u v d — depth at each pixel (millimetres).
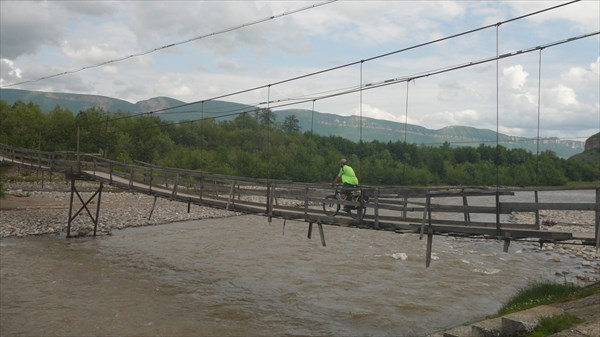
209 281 17281
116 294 15289
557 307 9664
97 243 24203
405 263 20484
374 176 75125
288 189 15531
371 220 13727
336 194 14477
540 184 78188
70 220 25406
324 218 14352
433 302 14852
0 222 27562
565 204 10133
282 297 15375
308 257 21594
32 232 25844
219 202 17844
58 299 14500
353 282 17234
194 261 20578
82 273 17875
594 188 9805
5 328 11938
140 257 21172
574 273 18922
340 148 90500
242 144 94500
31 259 19750
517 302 13320
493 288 16547
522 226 11539
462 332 8578
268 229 30281
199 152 78312
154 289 16047
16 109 80625
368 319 13258
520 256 22641
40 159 30328
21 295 14758
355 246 24547
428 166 81000
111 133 71312
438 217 41625
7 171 53000
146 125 80188
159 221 32625
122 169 37375
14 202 36438
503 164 84250
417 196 12172
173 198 19844
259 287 16547
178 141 89750
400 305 14539
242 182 16984
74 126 70688
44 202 37625
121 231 28406
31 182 50031
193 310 13875
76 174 25641
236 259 21062
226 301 14852
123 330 12039
